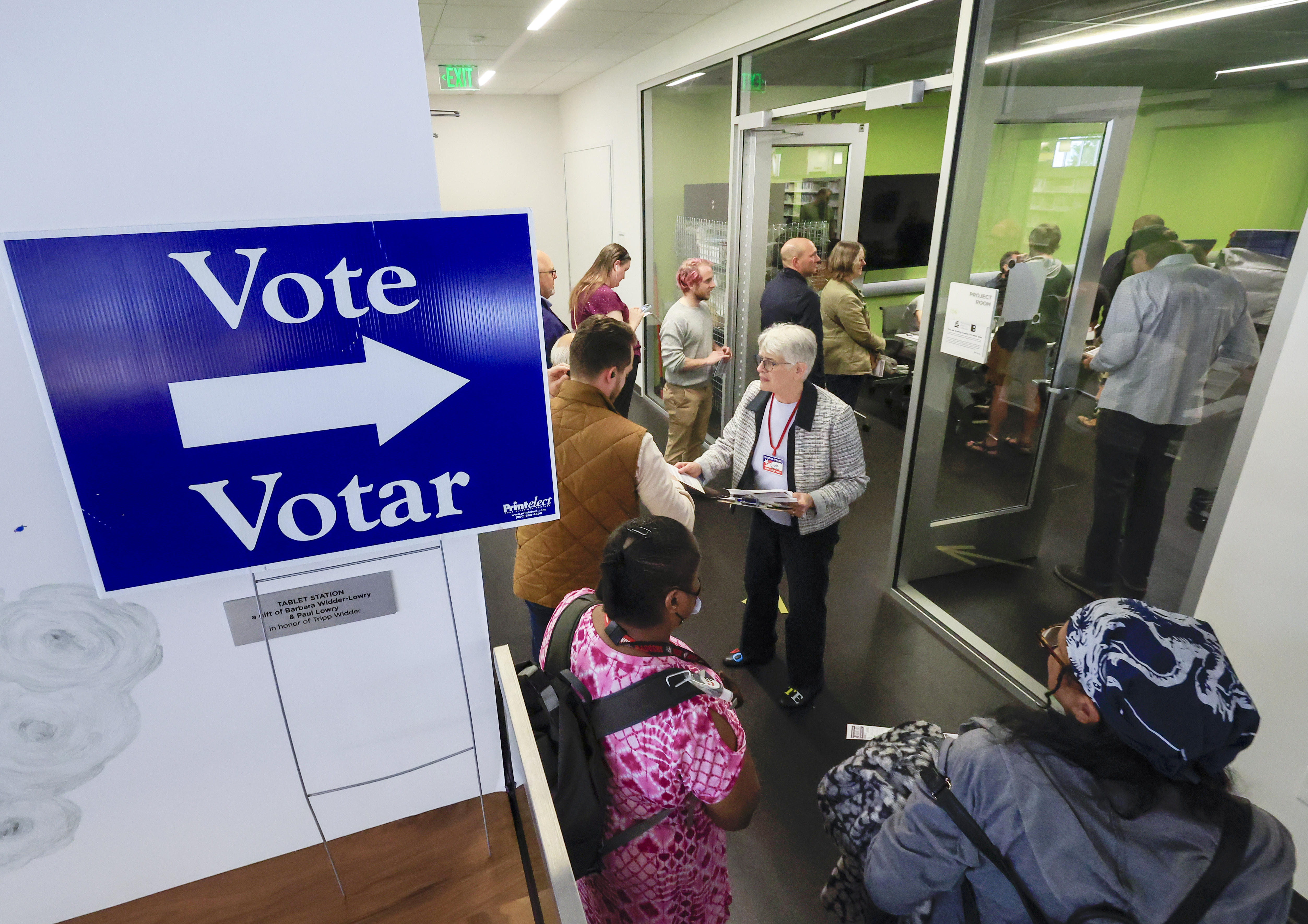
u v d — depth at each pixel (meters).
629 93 5.57
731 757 1.04
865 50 3.54
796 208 4.11
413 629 1.01
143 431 0.71
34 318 0.64
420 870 1.09
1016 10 2.30
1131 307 2.40
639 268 5.96
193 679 0.92
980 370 2.89
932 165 5.82
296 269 0.71
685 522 1.88
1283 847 0.74
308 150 0.73
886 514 3.98
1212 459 2.27
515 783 1.16
